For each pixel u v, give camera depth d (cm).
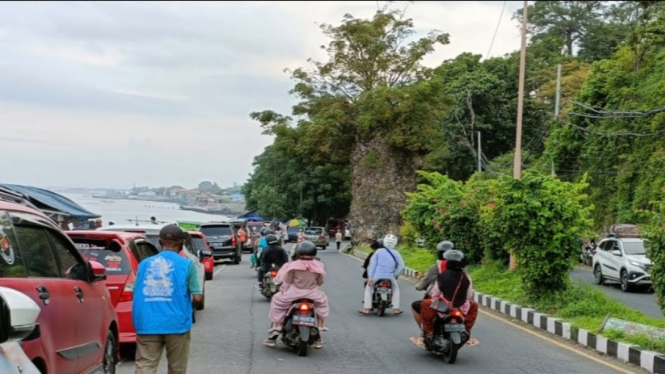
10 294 409
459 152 5919
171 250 670
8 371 373
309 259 1028
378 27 4650
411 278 2431
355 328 1273
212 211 8412
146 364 647
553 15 6744
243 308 1561
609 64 4238
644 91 3806
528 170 1498
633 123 3772
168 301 647
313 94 4862
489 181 2083
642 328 1089
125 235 1010
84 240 967
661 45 4016
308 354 1012
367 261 1484
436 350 977
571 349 1062
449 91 5934
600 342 1041
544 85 5616
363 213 4481
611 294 2130
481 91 5775
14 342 398
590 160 4125
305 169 7706
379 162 4447
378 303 1434
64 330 567
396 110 4247
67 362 573
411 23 4741
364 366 927
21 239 548
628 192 3697
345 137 4769
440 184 2444
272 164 8038
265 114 4847
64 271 620
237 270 2914
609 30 6444
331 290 1978
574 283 1499
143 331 643
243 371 887
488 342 1129
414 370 903
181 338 653
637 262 2183
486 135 5919
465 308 965
